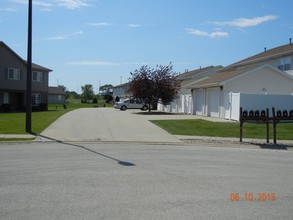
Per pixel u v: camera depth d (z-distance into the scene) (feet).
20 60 141.90
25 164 31.50
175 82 126.00
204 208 19.58
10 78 139.23
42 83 153.48
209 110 101.19
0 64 136.05
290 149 45.19
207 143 48.88
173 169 30.22
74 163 32.24
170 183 25.16
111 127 66.03
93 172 28.43
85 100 324.39
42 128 61.26
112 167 30.60
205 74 165.58
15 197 21.16
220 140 51.39
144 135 55.47
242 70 97.09
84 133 56.65
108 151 40.11
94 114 106.83
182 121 79.92
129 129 63.10
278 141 51.57
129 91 127.03
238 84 90.94
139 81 123.34
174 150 42.01
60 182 24.91
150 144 47.39
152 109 161.99
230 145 47.78
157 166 31.45
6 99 143.84
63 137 51.67
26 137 50.39
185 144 47.96
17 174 27.35
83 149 41.42
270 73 92.63
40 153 37.91
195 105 113.29
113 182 25.16
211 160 35.29
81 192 22.43
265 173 29.30
